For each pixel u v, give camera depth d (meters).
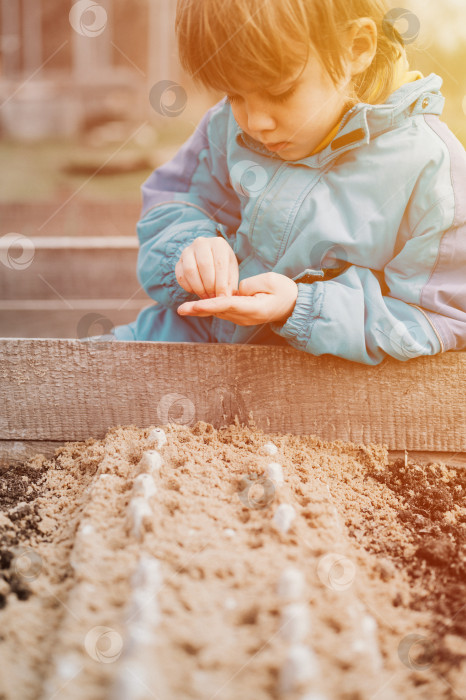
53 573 0.77
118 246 2.44
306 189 1.10
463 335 1.05
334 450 1.06
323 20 0.89
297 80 0.92
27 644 0.67
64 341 1.06
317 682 0.59
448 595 0.78
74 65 10.53
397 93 1.07
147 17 9.89
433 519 0.94
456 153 1.05
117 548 0.74
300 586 0.66
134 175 8.02
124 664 0.59
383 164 1.05
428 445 1.07
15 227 4.70
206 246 1.08
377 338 1.02
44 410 1.08
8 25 10.55
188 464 0.92
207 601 0.67
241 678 0.59
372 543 0.87
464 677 0.67
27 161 8.42
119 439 1.02
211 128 1.33
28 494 0.97
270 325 1.08
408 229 1.06
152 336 1.37
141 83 10.10
